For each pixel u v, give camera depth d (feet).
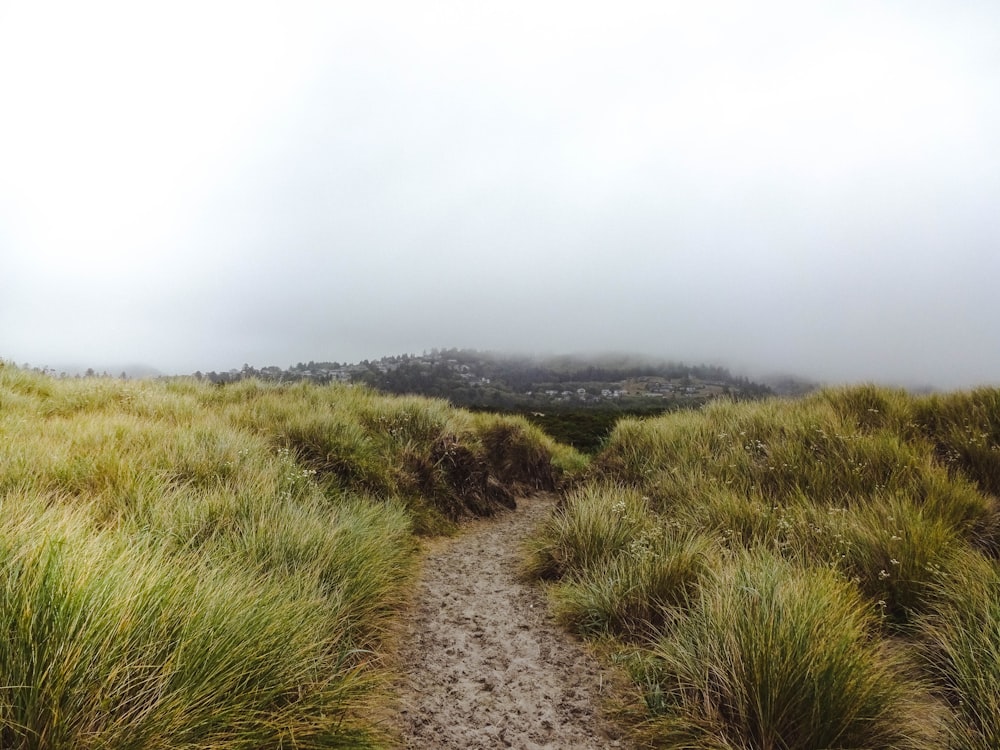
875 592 13.88
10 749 6.00
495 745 10.15
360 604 14.02
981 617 11.34
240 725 7.86
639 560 16.15
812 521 17.44
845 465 21.21
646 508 21.76
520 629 15.53
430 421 33.53
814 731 9.03
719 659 10.58
